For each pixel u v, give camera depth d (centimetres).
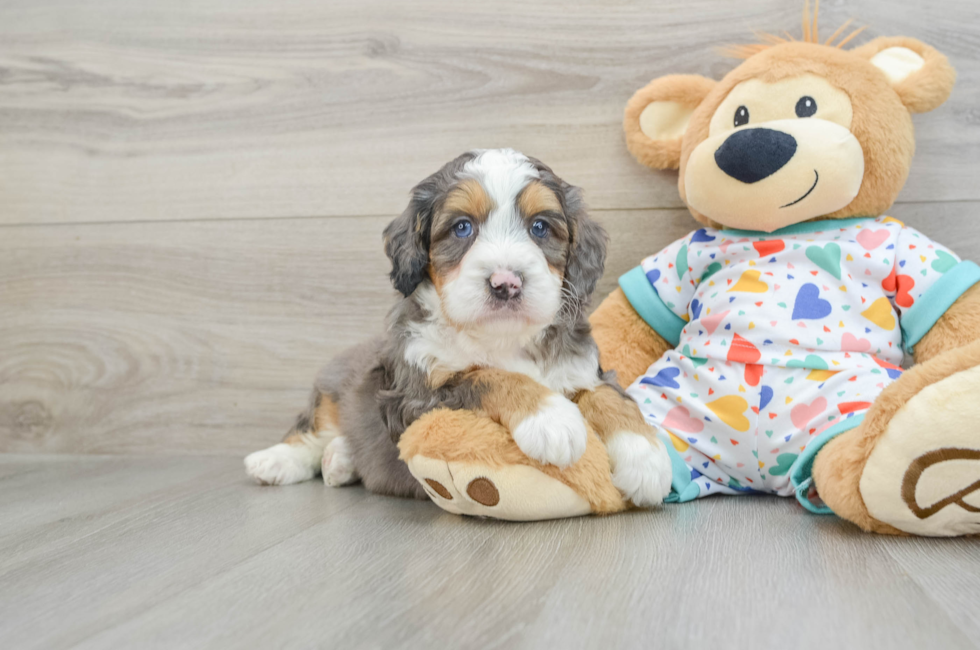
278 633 103
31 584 129
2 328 285
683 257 214
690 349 201
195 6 269
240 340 271
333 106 262
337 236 264
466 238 172
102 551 150
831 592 116
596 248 192
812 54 201
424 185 181
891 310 191
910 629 102
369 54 259
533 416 158
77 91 278
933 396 140
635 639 99
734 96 206
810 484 172
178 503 195
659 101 227
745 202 195
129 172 276
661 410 199
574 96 247
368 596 118
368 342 231
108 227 278
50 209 281
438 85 255
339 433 224
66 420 283
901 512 145
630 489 169
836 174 188
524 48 249
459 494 165
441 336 178
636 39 243
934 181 229
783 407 185
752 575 125
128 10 273
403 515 178
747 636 100
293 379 268
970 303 184
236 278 271
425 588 121
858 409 176
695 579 123
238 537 158
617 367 218
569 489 163
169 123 273
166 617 111
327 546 149
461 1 252
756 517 168
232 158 270
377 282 262
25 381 285
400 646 98
